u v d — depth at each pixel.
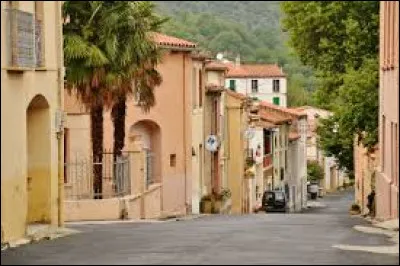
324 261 20.77
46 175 32.34
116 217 44.62
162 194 61.66
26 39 27.83
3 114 26.47
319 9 62.41
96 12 45.03
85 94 45.66
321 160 149.25
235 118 80.31
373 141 53.31
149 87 49.41
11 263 21.25
